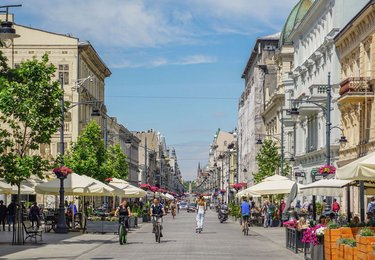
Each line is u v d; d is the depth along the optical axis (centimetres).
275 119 8900
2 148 2977
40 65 3041
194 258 2453
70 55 7244
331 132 5606
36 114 2995
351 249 1789
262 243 3338
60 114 3091
